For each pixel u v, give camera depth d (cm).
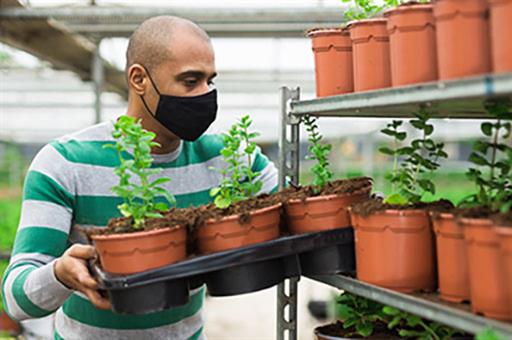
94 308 214
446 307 139
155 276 165
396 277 163
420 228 163
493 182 162
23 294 188
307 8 514
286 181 217
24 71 1107
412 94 147
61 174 208
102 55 764
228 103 1355
